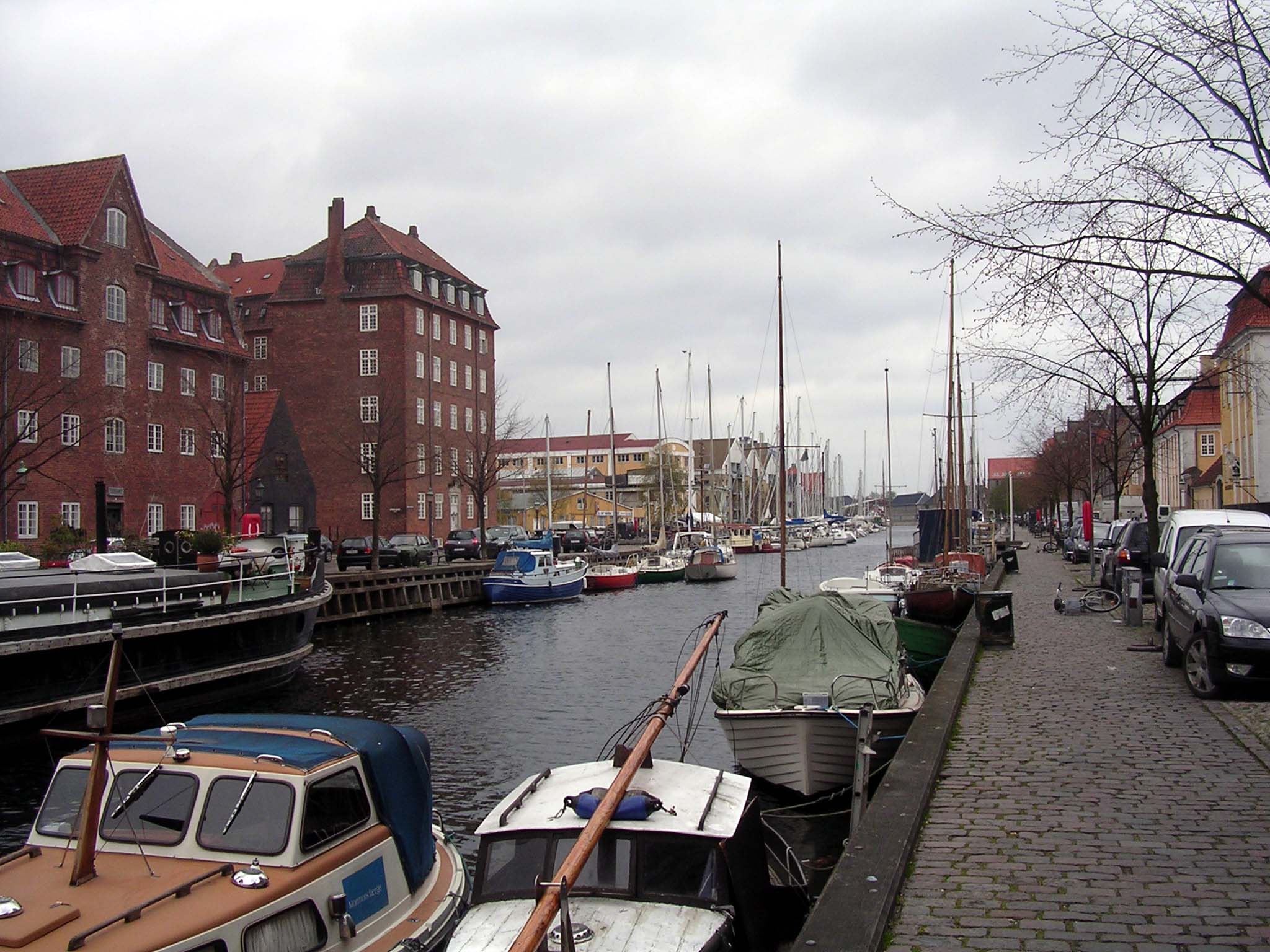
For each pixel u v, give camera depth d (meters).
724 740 18.61
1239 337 23.17
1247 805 8.41
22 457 35.97
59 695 19.02
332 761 8.73
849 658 15.52
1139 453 45.66
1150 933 6.06
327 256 74.69
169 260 54.56
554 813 7.54
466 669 29.53
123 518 47.31
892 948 5.95
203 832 8.12
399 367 73.31
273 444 56.41
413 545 55.06
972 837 7.82
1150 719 11.73
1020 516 131.00
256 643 24.66
